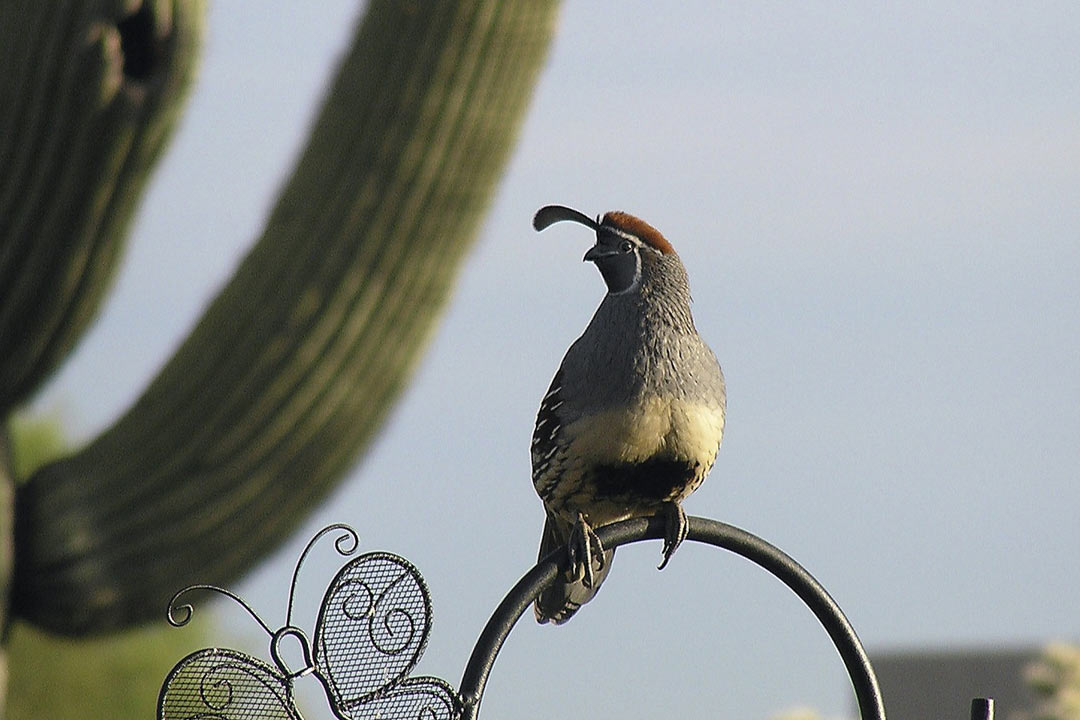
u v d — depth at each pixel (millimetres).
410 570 5945
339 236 11578
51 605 11453
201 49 10070
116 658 20562
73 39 9727
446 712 6012
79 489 11438
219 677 5684
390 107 11672
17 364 10680
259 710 5723
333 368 11523
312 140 12000
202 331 11641
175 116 10078
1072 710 9922
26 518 11445
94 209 10109
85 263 10328
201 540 11406
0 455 11070
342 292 11523
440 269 11883
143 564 11367
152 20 9828
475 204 11969
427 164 11688
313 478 11648
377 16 11969
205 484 11383
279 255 11641
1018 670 29172
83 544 11336
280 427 11453
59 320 10547
